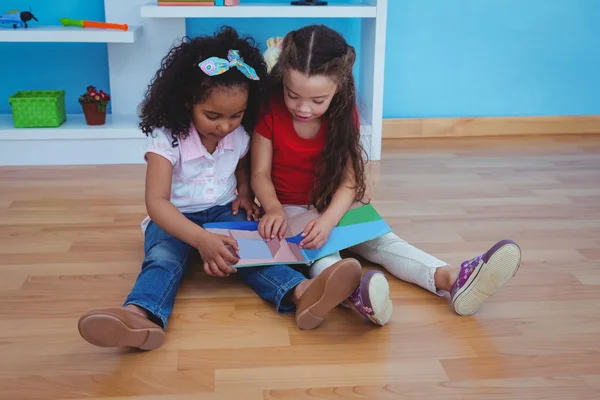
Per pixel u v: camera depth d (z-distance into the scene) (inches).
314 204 59.5
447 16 100.3
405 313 52.3
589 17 102.3
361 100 91.4
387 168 88.4
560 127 105.5
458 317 51.8
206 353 46.8
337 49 51.9
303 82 51.2
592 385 43.7
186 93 50.9
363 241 55.6
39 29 84.2
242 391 42.8
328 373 44.6
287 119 57.7
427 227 68.9
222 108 50.3
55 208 73.4
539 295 55.0
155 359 46.0
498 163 91.0
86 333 43.1
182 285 56.5
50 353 46.5
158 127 53.4
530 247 64.1
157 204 52.1
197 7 82.2
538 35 102.6
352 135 57.4
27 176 83.9
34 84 96.9
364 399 42.1
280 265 53.4
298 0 92.0
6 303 53.0
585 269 59.6
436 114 105.0
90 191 78.9
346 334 49.3
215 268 50.9
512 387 43.4
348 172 58.3
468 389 43.2
